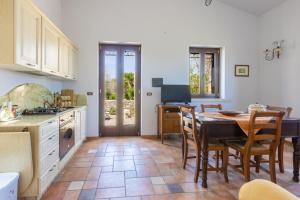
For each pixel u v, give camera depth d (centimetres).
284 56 445
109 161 317
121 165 301
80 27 457
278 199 97
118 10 467
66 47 364
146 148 390
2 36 193
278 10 459
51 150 234
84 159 326
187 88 470
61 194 219
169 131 434
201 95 520
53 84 399
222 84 521
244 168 240
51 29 288
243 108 518
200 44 500
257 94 522
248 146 230
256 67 523
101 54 478
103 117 483
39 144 199
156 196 215
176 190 228
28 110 275
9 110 218
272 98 479
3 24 193
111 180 252
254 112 221
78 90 461
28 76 291
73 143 337
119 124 489
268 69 492
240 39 517
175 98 460
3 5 193
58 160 260
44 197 212
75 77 434
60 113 271
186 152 289
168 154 355
